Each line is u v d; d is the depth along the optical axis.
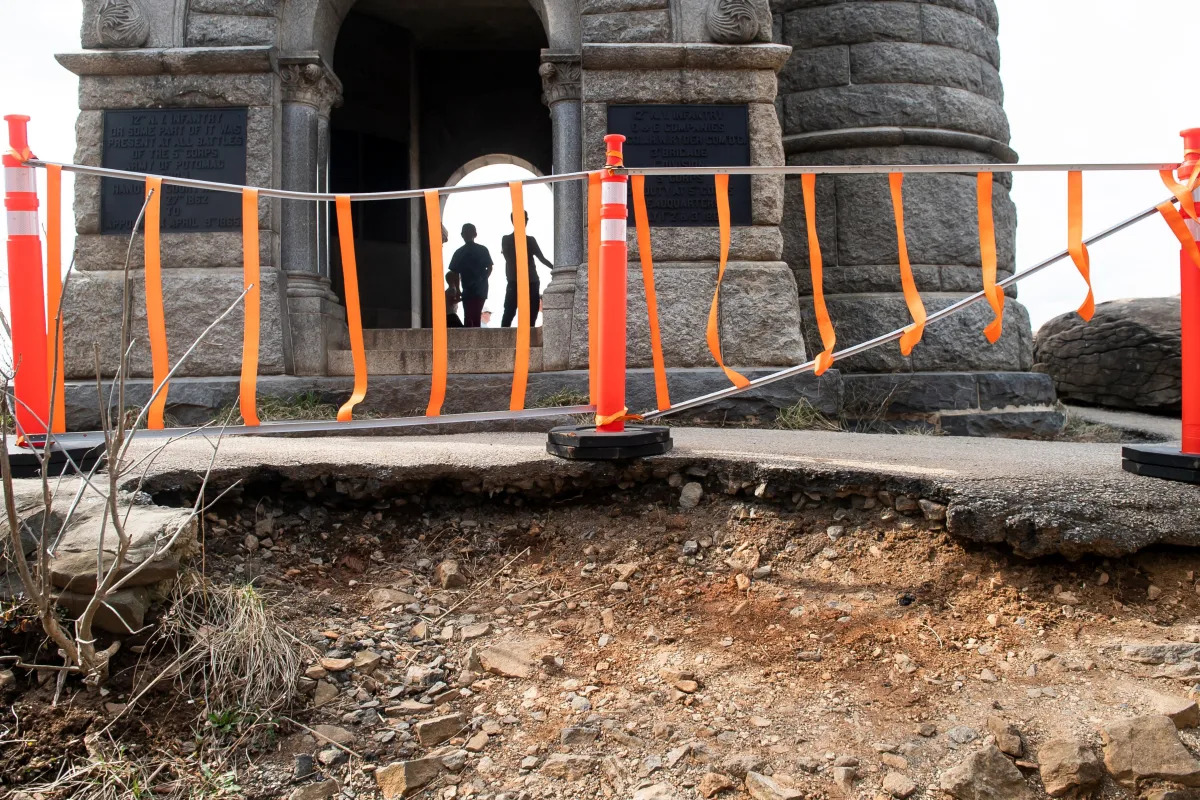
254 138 7.29
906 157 8.53
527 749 2.65
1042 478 3.56
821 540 3.63
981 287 8.59
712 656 3.04
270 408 6.68
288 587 3.46
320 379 7.08
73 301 7.09
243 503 3.82
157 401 4.69
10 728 2.60
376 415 6.94
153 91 7.28
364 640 3.17
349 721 2.79
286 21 7.54
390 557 3.77
